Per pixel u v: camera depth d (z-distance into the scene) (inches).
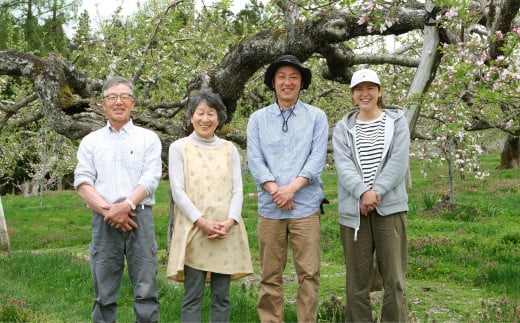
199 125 179.6
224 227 172.2
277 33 290.0
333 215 549.6
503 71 215.5
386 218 177.6
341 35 272.4
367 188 175.3
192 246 172.7
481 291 276.7
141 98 414.6
